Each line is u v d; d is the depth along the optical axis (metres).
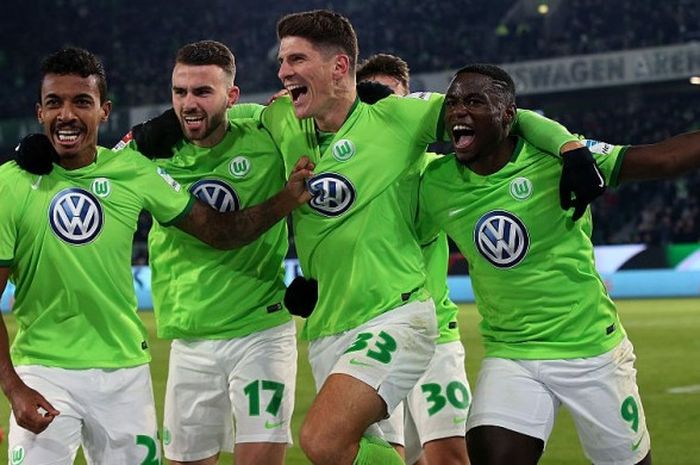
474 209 7.12
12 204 6.59
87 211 6.70
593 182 6.66
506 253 7.04
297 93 7.23
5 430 13.23
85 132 6.63
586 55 44.44
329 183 7.17
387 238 7.20
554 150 6.89
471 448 7.05
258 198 7.86
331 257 7.19
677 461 11.06
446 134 7.29
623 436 7.14
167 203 7.05
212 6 56.47
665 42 47.97
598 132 49.06
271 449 7.84
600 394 7.06
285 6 56.06
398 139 7.32
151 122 7.88
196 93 7.49
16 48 55.06
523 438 6.93
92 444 6.77
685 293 37.97
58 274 6.64
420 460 8.97
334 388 6.76
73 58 6.60
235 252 7.82
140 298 39.59
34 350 6.68
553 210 7.01
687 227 42.97
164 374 19.06
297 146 7.51
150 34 55.84
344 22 7.25
